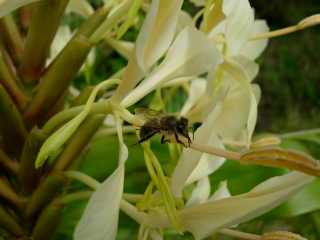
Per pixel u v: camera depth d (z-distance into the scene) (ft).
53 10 0.37
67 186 0.40
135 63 0.30
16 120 0.36
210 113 0.32
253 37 0.39
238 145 0.39
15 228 0.38
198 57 0.31
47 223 0.37
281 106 1.57
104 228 0.29
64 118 0.33
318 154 0.52
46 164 0.38
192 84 0.41
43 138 0.34
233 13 0.36
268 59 1.66
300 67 1.65
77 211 0.46
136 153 0.47
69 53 0.35
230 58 0.36
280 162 0.29
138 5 0.33
